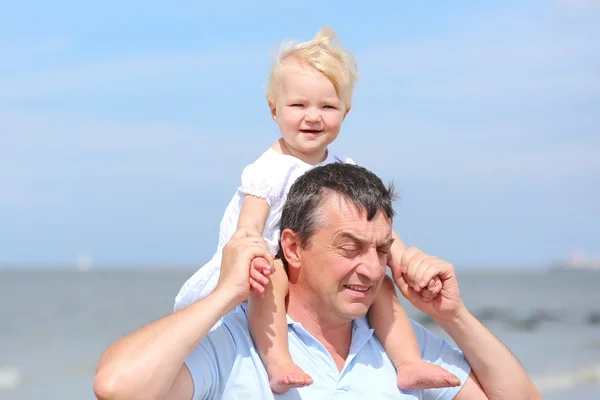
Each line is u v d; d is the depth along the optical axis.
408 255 3.46
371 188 3.19
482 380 3.51
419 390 3.41
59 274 136.50
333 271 3.15
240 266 3.07
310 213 3.20
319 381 3.21
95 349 23.78
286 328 3.24
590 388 17.22
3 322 32.69
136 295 55.22
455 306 3.40
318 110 3.76
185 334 2.93
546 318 36.75
